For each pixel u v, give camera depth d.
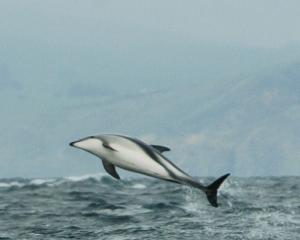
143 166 38.06
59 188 170.62
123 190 162.50
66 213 106.12
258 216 98.94
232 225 88.81
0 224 94.56
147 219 96.19
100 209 110.69
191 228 86.19
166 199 128.25
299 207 111.62
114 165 38.19
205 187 39.44
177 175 38.62
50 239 81.31
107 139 38.41
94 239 80.19
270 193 151.12
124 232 84.00
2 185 190.38
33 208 115.69
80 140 38.53
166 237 79.69
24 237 83.19
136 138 39.19
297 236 81.25
